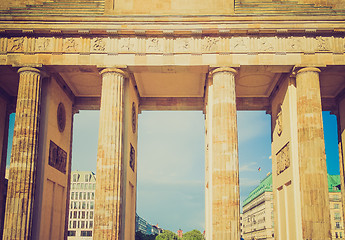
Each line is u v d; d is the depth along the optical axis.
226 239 48.00
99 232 48.50
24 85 52.75
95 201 49.66
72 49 53.62
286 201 57.16
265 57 53.09
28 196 50.19
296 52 53.06
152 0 55.66
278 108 62.12
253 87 65.31
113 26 53.16
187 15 52.62
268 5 56.19
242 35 53.75
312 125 51.16
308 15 52.59
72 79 62.44
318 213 48.62
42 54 53.62
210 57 53.28
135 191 63.00
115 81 52.94
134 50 53.59
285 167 56.97
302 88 52.62
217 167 50.59
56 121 59.38
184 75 61.38
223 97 52.16
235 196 49.41
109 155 50.69
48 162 55.66
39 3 58.59
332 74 59.09
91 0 57.31
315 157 50.25
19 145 51.16
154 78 62.62
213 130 52.34
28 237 49.41
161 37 54.03
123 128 53.41
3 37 54.03
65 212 63.56
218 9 55.22
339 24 52.47
